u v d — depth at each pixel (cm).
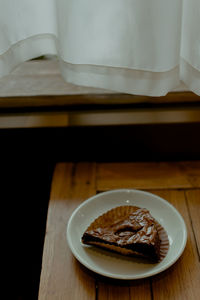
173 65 59
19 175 87
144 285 56
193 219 65
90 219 65
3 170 86
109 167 77
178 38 57
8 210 92
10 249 93
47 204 91
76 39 59
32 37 63
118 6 56
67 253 61
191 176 74
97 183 73
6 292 90
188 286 56
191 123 79
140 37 57
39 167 86
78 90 77
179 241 60
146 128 80
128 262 58
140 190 70
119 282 56
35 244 93
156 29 56
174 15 55
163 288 55
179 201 69
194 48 59
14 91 77
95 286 56
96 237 59
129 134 81
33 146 82
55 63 84
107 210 67
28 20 62
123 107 77
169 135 81
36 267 93
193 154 84
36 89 77
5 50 61
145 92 62
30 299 89
